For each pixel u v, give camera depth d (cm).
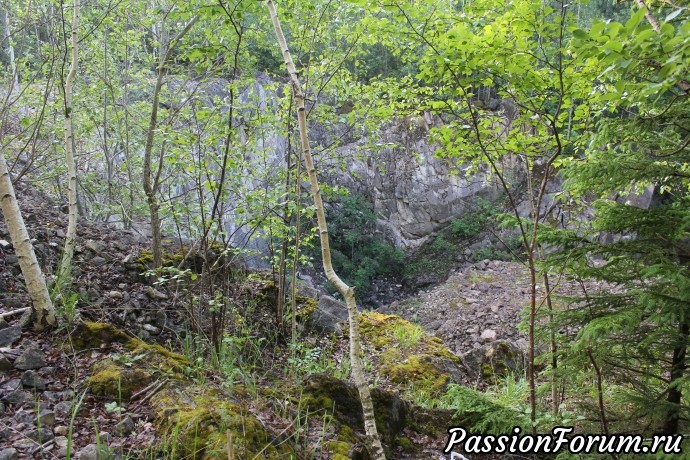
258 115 518
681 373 276
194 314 496
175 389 307
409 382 538
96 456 235
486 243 1514
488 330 809
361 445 323
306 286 732
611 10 1257
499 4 320
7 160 693
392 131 1572
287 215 524
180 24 642
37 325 347
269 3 293
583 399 394
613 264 288
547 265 308
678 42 195
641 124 278
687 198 298
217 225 471
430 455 366
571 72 321
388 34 425
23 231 338
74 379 307
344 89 601
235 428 270
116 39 700
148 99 898
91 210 798
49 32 598
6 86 660
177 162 441
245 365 427
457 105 394
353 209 1527
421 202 1586
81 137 770
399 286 1544
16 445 240
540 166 1470
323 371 492
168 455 250
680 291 243
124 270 516
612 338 293
